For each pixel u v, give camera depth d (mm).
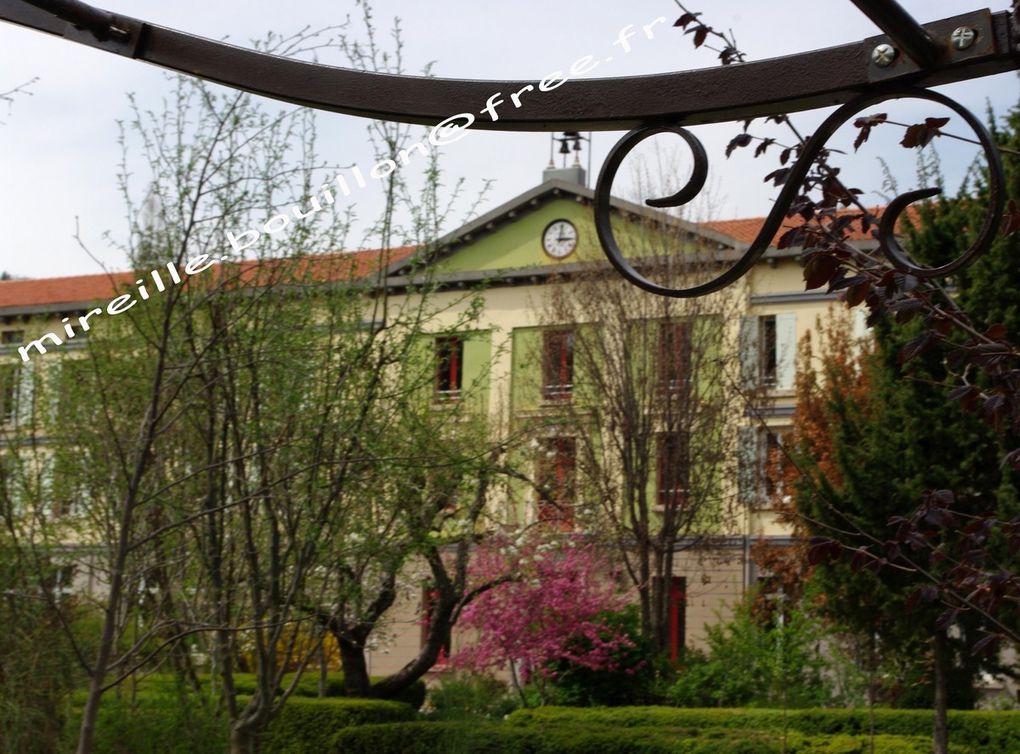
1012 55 1551
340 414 8992
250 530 9109
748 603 17891
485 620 17203
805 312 25281
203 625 8023
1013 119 10117
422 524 10305
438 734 14609
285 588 9516
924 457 11000
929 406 10945
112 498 8984
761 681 17125
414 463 9172
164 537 9352
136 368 9195
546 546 17016
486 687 17094
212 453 8977
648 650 18594
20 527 9453
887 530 11133
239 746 9500
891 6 1480
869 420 11938
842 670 16594
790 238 3961
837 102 1671
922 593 4273
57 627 9477
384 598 12891
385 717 15539
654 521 22984
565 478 20516
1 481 8648
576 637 18031
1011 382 3549
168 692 10172
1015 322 9742
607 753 14797
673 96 1673
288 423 9031
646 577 21234
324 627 9812
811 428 20516
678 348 22281
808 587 16172
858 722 14680
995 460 10758
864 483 11195
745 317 23250
